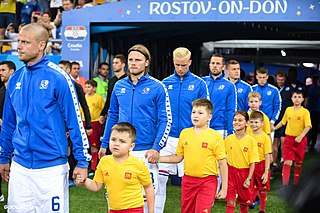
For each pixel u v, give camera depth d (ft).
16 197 13.33
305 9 31.24
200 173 16.57
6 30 47.14
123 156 13.93
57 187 13.14
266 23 33.81
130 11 34.01
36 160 13.02
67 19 35.32
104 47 37.83
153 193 14.33
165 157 17.10
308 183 2.56
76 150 13.26
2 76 22.81
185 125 21.20
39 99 12.80
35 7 49.52
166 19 33.32
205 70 51.55
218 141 16.58
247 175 20.01
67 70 27.91
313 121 44.39
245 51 49.29
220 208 23.67
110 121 18.06
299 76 47.52
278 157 39.75
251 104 25.21
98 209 22.86
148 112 17.12
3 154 14.16
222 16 32.40
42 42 12.81
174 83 21.49
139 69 16.94
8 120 13.88
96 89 32.35
